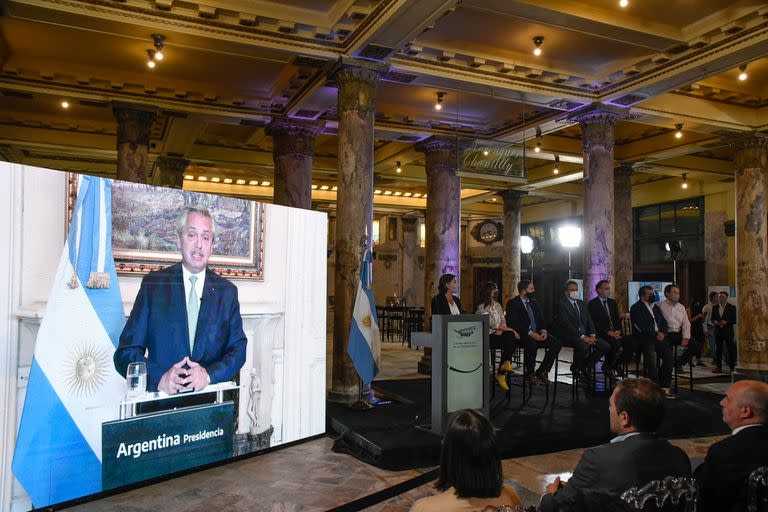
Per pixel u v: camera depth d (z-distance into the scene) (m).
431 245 12.32
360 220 8.18
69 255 4.37
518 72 9.36
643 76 9.30
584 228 10.40
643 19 7.94
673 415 7.77
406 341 18.59
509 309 8.41
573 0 7.50
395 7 6.95
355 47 8.04
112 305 4.61
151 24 7.40
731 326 13.05
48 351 4.23
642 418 2.69
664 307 9.55
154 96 10.34
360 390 7.65
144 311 4.82
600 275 10.19
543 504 2.67
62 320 4.31
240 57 9.15
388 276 24.84
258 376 5.78
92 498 4.51
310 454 5.95
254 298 5.73
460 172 9.88
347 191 8.21
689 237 18.05
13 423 4.09
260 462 5.63
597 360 8.83
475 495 2.18
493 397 8.57
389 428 6.51
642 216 19.72
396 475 5.45
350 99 8.31
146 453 4.84
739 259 11.85
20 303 4.11
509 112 11.76
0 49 8.82
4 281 4.04
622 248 14.87
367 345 7.50
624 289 14.77
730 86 10.80
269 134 11.65
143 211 4.82
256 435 5.79
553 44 8.78
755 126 11.66
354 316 7.52
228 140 14.94
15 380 4.10
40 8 6.95
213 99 10.64
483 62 8.99
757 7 7.43
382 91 10.76
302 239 6.27
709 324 13.98
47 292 4.24
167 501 4.55
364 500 4.19
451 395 6.20
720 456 2.79
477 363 6.48
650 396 2.69
